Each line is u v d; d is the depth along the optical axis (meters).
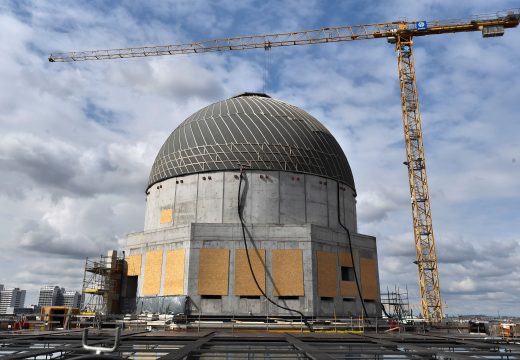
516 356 14.43
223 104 50.47
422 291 71.00
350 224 47.81
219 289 38.47
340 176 47.66
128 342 18.72
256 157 44.22
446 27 78.81
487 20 77.62
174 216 44.44
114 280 44.84
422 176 75.19
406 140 76.81
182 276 39.16
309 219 43.78
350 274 43.44
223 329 35.09
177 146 47.56
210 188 43.72
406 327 40.91
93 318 39.44
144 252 43.41
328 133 50.88
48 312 40.53
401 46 80.75
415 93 78.44
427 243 72.69
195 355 14.63
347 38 82.31
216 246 39.59
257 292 38.47
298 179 44.41
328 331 35.41
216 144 45.22
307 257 39.66
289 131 46.47
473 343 19.89
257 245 39.69
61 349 14.20
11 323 37.75
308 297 38.62
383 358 14.85
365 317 41.56
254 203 42.88
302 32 83.00
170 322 35.66
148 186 49.94
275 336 23.97
